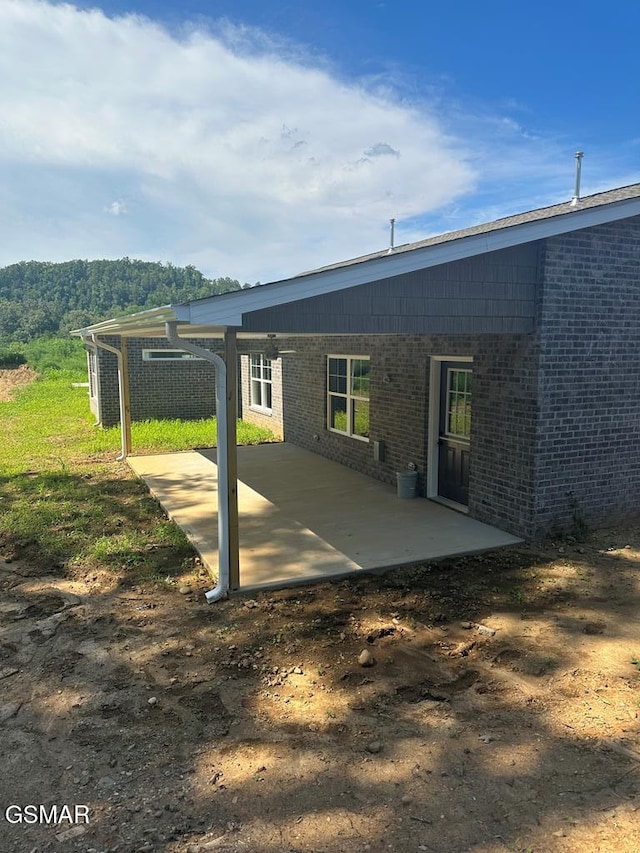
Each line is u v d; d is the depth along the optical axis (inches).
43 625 191.5
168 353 682.2
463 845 101.5
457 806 110.9
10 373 1392.7
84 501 346.9
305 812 110.2
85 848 102.8
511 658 165.9
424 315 223.8
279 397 582.9
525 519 262.4
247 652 172.6
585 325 255.9
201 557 247.4
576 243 249.4
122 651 174.2
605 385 264.7
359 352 409.4
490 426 280.8
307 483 389.1
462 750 127.2
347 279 196.7
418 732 134.0
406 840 102.8
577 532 265.9
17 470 432.5
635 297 266.2
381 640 178.4
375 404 391.2
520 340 257.9
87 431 613.0
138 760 126.4
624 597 204.1
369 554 249.8
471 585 218.2
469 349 293.0
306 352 500.1
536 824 105.9
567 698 146.1
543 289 244.5
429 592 212.8
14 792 117.5
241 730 136.3
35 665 166.9
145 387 676.7
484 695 148.5
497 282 238.1
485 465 286.7
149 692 152.8
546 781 117.0
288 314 201.0
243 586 216.8
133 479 407.8
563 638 176.6
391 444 377.1
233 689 153.6
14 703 148.5
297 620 193.0
